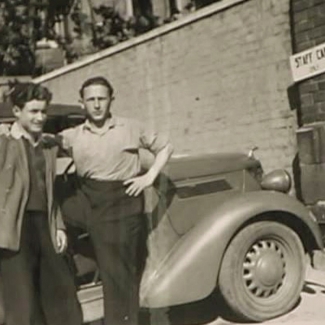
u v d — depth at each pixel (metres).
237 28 6.20
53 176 3.66
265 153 6.16
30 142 3.59
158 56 5.61
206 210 4.46
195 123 5.92
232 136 6.20
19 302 3.61
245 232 4.38
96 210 3.90
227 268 4.30
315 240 4.68
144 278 4.11
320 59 5.67
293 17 5.89
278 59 6.08
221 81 6.13
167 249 4.22
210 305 4.44
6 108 3.68
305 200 5.70
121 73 5.27
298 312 4.48
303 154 5.74
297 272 4.55
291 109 6.00
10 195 3.52
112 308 3.95
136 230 3.99
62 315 3.74
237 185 4.71
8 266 3.59
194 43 5.96
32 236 3.61
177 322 4.29
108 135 3.86
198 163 4.52
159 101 5.55
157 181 4.22
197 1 6.34
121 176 3.91
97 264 3.93
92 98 3.83
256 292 4.43
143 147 4.03
